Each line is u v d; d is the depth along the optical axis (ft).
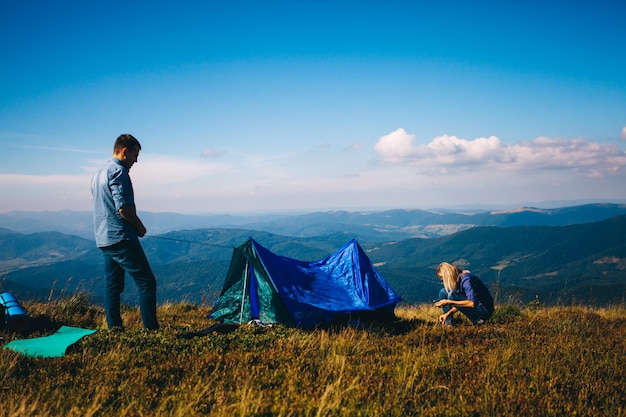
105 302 26.40
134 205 24.77
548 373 18.21
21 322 25.20
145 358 19.70
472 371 18.40
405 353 21.26
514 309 40.52
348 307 34.01
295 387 15.78
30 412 13.12
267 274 33.99
